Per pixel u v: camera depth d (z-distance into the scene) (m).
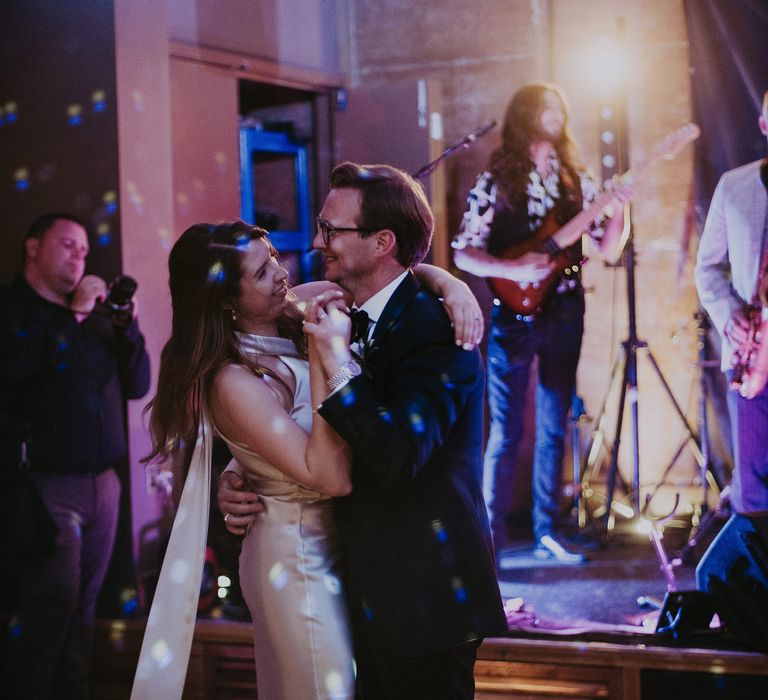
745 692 2.91
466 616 2.04
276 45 4.62
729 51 4.32
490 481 4.04
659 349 4.72
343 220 2.10
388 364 2.04
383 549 2.04
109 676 3.55
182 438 2.19
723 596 3.03
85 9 3.58
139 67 3.63
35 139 3.70
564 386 4.05
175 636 2.15
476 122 4.84
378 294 2.12
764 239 3.67
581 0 4.68
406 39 4.93
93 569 3.38
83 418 3.28
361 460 2.08
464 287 2.16
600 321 4.77
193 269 2.12
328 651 2.13
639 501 4.16
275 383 2.16
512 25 4.75
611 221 4.07
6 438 3.21
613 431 4.75
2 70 3.74
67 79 3.63
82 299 3.30
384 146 4.76
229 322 2.16
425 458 1.92
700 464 4.35
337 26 4.95
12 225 3.76
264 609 2.17
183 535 2.16
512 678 3.11
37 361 3.24
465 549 2.05
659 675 2.98
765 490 3.64
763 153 4.30
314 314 1.97
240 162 4.64
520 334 3.97
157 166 3.71
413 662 2.06
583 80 4.70
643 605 3.44
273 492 2.18
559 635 3.12
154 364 3.69
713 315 3.77
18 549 3.17
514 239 4.00
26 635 3.22
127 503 3.60
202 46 4.29
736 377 3.64
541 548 4.15
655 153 4.10
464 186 4.84
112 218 3.58
